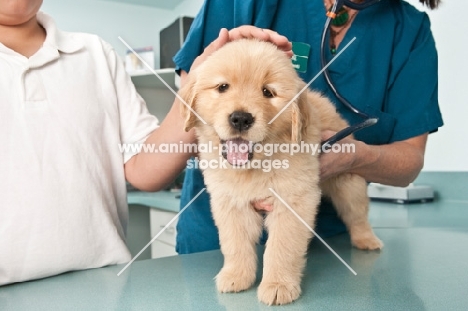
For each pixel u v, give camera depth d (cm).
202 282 78
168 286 75
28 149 86
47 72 93
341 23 111
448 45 184
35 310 65
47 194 87
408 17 115
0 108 85
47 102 91
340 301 66
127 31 290
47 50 93
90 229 92
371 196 203
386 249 101
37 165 87
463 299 65
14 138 86
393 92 116
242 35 83
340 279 77
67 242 88
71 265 88
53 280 83
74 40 102
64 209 88
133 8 292
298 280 72
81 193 91
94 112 99
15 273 82
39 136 88
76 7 271
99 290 74
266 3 108
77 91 96
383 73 112
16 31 93
